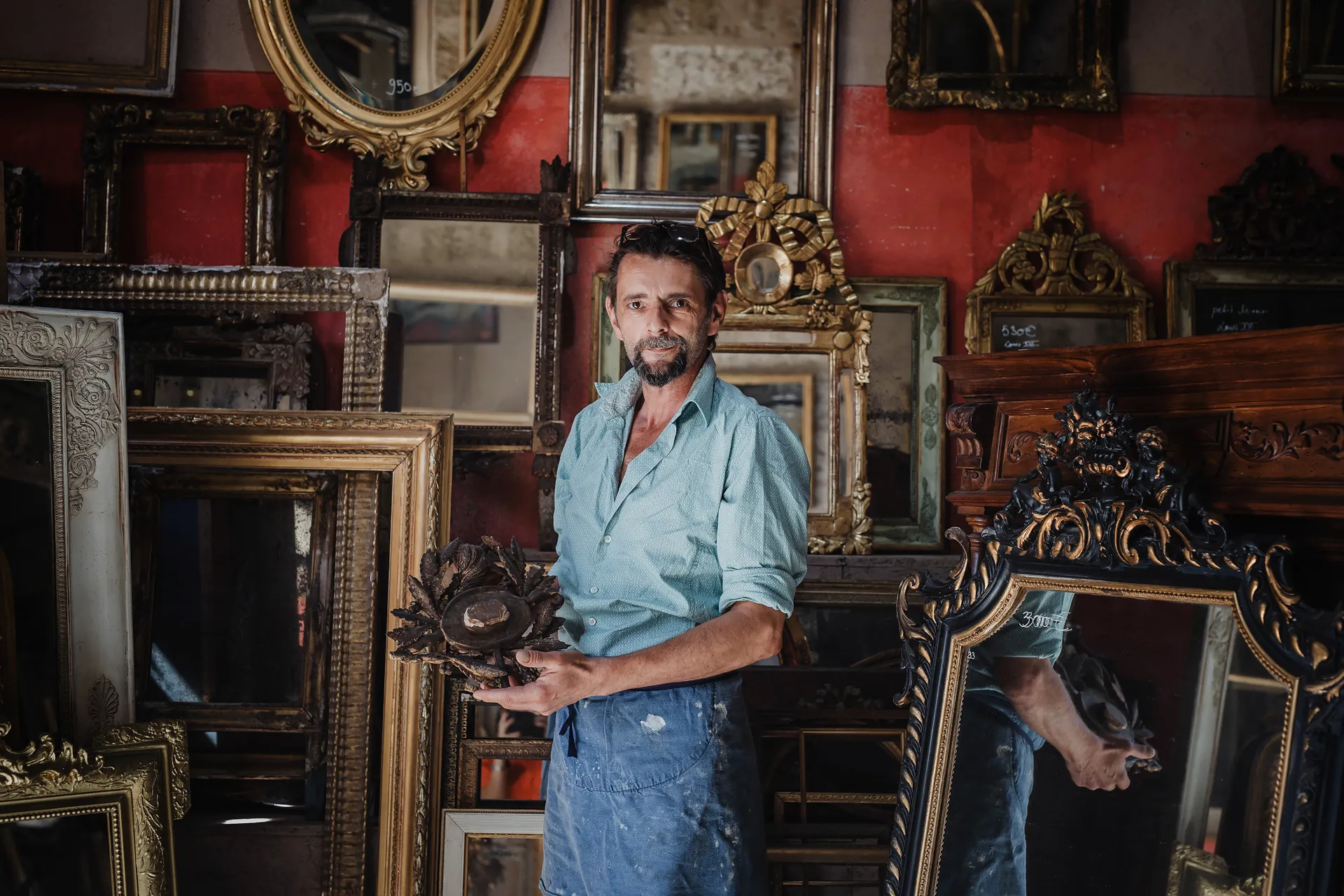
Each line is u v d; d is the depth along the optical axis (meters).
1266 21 3.63
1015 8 3.56
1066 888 1.63
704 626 1.70
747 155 3.51
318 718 2.73
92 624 2.17
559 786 1.90
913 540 3.50
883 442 3.53
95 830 2.00
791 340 3.40
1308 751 1.33
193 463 2.61
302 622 2.77
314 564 2.78
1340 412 1.36
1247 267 3.55
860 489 3.35
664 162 3.50
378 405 2.92
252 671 2.76
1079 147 3.64
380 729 2.76
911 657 1.90
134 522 2.78
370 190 3.31
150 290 2.97
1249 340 1.41
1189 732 1.49
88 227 3.35
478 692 1.59
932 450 3.53
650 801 1.74
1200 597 1.47
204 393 3.17
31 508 2.12
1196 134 3.64
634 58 3.50
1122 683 1.58
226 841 2.68
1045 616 1.71
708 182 3.51
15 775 1.92
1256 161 3.58
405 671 2.56
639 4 3.51
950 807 1.79
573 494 1.95
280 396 3.17
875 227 3.61
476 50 3.47
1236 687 1.44
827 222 3.41
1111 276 3.57
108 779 2.02
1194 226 3.64
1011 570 1.74
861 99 3.61
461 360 3.34
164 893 2.06
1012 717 1.73
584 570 1.88
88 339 2.20
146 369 3.15
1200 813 1.46
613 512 1.84
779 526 1.79
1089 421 1.61
